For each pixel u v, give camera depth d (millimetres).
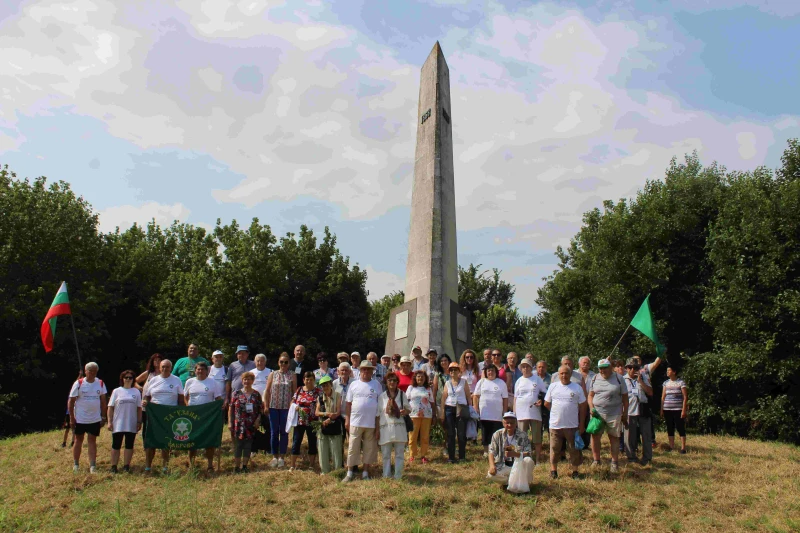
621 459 11133
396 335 16875
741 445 13898
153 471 10617
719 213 23422
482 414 10789
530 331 38875
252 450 11625
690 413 22203
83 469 10727
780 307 19766
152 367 11867
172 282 34000
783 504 8812
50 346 12055
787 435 19547
